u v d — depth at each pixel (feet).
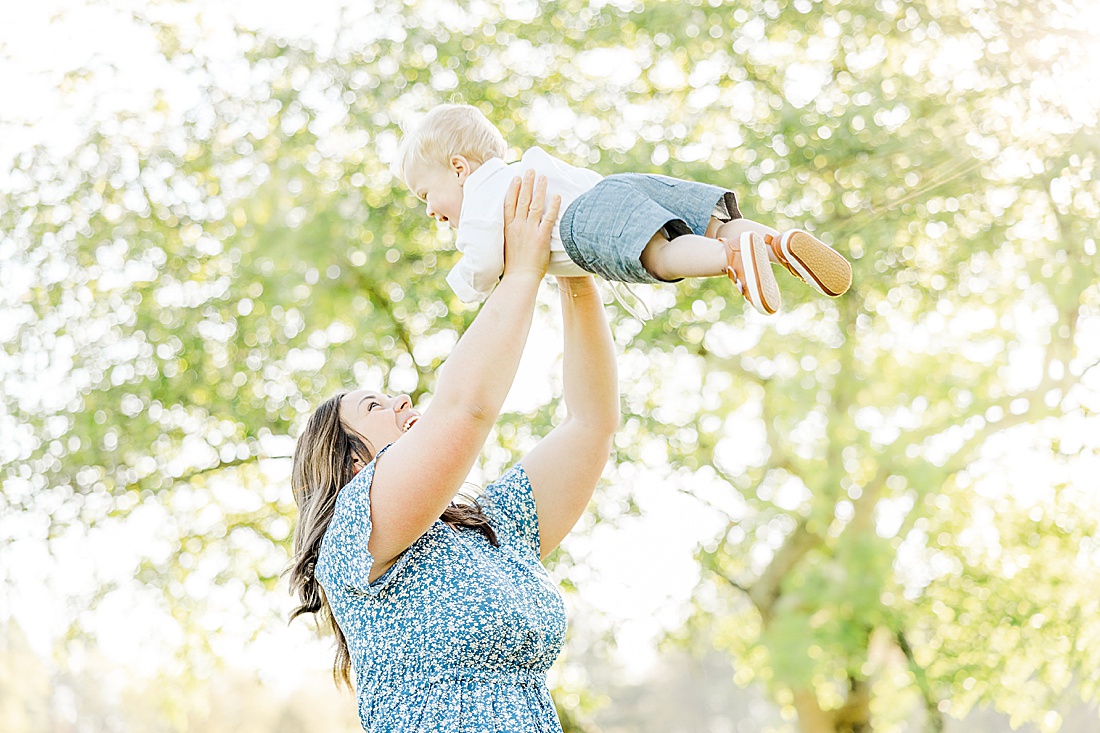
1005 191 30.09
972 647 33.35
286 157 33.19
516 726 6.75
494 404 6.93
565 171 8.04
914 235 31.63
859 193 30.89
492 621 6.85
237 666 34.55
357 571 6.89
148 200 33.63
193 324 33.09
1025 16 24.16
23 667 52.13
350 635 7.13
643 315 8.57
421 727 6.70
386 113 32.96
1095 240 28.71
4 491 33.22
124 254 33.53
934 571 34.42
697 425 35.06
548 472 8.29
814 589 33.78
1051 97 24.91
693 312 33.04
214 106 33.45
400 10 33.35
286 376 33.73
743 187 30.83
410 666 6.83
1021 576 33.24
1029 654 32.68
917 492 34.19
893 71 31.07
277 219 32.91
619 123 32.53
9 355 33.32
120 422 33.40
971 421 33.27
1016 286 32.14
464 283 7.97
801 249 7.18
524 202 7.50
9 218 33.42
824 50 32.04
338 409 8.15
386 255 32.40
